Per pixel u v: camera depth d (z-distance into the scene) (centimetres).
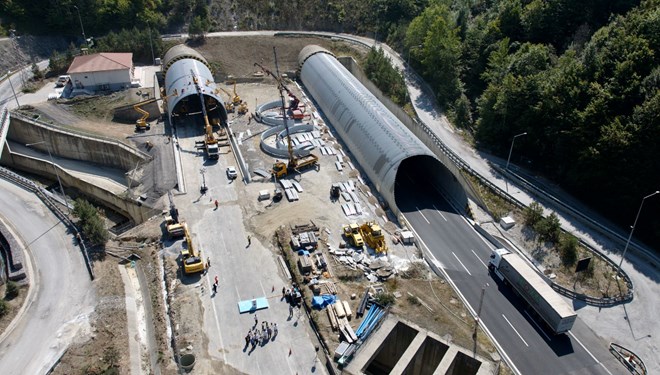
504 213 7444
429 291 6047
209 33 13200
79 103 10169
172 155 8731
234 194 7719
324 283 5978
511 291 6125
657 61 7744
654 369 5278
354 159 8688
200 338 5328
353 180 8056
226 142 9125
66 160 9512
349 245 6656
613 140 7131
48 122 9431
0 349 5078
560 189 8075
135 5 13075
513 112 8656
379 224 7125
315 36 13125
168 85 10144
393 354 5822
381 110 8819
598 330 5684
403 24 12838
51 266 6200
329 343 5250
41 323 5400
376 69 11344
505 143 8988
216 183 8000
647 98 7238
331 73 10444
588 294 6141
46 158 9531
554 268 6538
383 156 7688
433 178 8250
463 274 6381
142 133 9462
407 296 5941
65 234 6756
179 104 9962
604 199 7519
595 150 7294
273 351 5200
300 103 10438
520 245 6906
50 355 5041
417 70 11544
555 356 5316
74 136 9194
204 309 5681
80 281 5991
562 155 8044
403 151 7469
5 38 11919
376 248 6525
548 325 5506
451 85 10362
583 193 7819
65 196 8338
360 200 7612
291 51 12594
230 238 6781
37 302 5666
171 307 5697
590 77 8131
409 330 5531
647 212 7088
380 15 13512
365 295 5850
